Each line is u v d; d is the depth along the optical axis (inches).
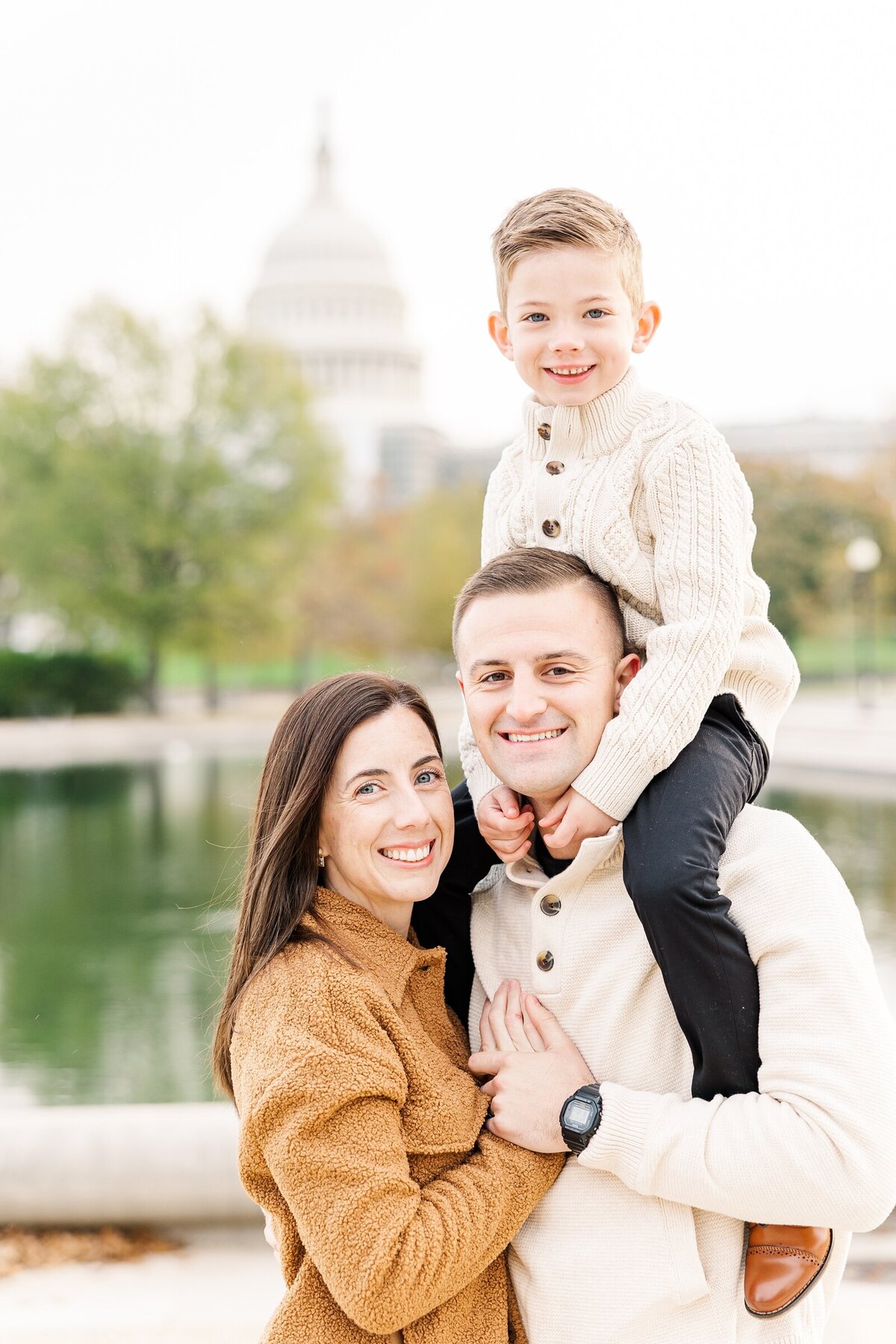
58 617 1418.6
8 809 684.1
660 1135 59.4
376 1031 61.3
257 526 1428.4
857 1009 58.7
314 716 67.6
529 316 76.5
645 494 73.3
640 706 66.3
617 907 66.2
